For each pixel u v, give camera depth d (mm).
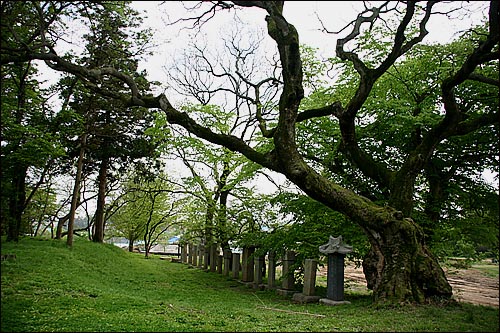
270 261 16422
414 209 13461
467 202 14062
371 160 11789
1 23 12375
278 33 10570
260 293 15375
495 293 19266
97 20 18812
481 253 14602
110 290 13055
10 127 16359
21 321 8000
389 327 7258
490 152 13500
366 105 13852
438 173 14023
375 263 11867
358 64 11430
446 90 10211
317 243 14062
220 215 21797
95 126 23156
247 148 11547
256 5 10891
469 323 7387
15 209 20109
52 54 12172
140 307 10055
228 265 21016
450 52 12969
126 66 22016
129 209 35812
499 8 9234
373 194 14156
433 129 10836
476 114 12922
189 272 22531
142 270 20562
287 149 10516
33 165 20219
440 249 12969
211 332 7262
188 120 11961
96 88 12977
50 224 35469
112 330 7449
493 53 9531
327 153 14922
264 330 7379
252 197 21453
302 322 8250
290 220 15727
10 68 17578
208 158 21219
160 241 38500
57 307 9438
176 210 33031
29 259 15766
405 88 14008
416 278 9648
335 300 11680
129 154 24766
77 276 14586
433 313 8273
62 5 14273
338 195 10375
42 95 20109
